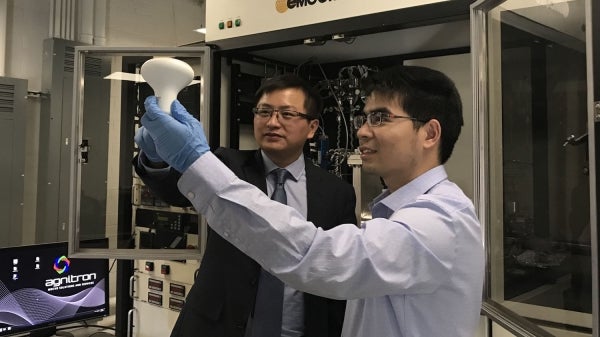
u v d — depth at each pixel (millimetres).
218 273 1276
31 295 1942
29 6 3062
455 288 714
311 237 649
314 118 1459
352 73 2457
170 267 2217
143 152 891
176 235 2221
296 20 1915
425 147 794
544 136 1529
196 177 656
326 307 1304
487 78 1603
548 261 1496
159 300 2246
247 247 665
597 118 1061
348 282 637
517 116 1632
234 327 1225
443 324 725
